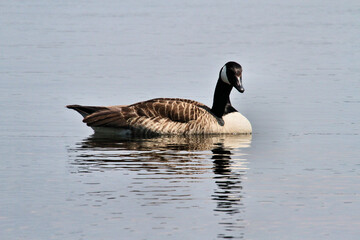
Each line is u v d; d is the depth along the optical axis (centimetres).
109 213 1227
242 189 1375
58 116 2202
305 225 1179
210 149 1745
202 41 4369
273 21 5759
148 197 1314
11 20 5556
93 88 2733
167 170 1512
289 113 2286
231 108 2005
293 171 1520
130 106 1938
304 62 3494
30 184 1402
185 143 1819
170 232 1140
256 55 3747
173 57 3653
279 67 3334
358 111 2291
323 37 4584
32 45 4097
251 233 1141
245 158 1645
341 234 1140
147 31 4925
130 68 3272
